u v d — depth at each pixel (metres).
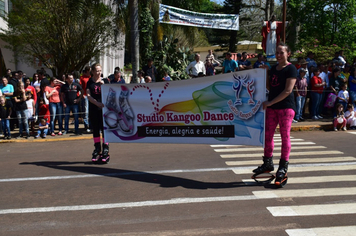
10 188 5.41
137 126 6.36
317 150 7.84
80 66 16.52
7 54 20.12
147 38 17.88
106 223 3.95
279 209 4.23
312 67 12.48
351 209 4.17
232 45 31.45
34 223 4.02
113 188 5.27
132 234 3.64
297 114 12.16
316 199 4.55
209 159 7.11
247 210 4.23
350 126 11.27
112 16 16.47
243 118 5.48
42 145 9.62
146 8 17.89
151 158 7.35
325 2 20.61
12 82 11.62
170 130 6.08
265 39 16.75
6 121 10.37
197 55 13.37
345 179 5.43
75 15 15.52
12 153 8.57
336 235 3.50
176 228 3.76
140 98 6.27
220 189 5.08
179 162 6.90
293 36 21.14
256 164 6.57
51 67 16.42
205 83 5.73
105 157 6.93
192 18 16.12
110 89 6.54
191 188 5.17
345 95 11.75
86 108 11.25
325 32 20.84
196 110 5.83
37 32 14.45
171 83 6.00
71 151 8.52
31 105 10.79
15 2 15.06
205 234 3.59
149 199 4.72
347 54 20.03
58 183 5.61
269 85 5.32
